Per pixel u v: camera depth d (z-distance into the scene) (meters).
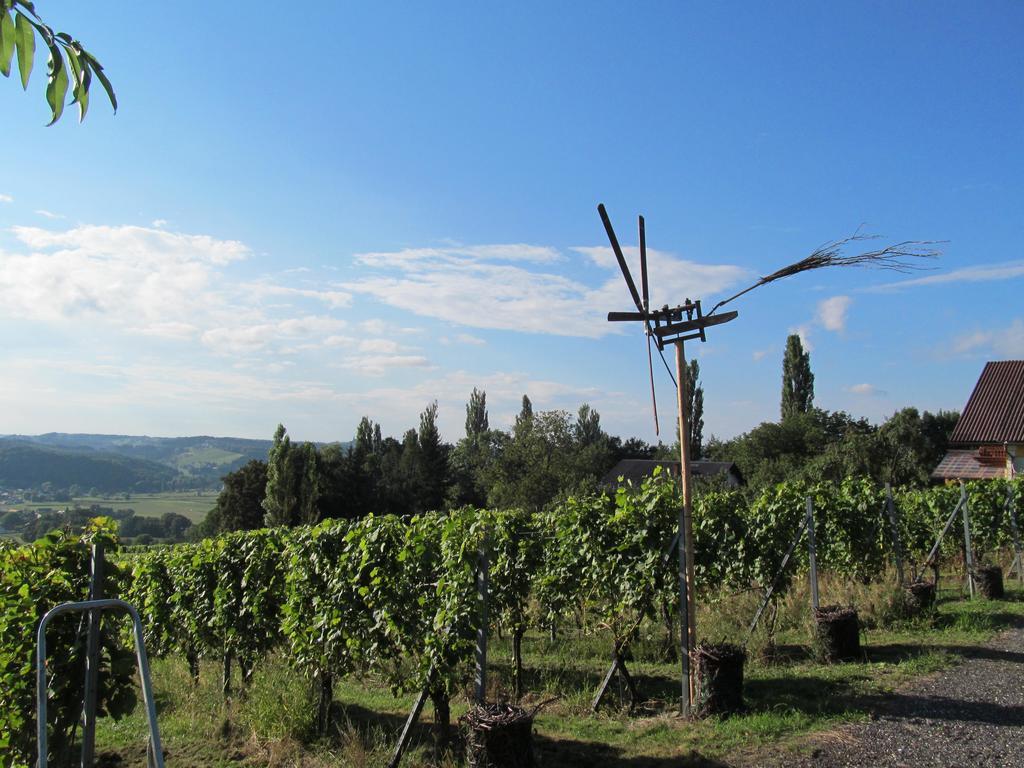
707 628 9.70
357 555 6.65
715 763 5.22
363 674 6.90
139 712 8.38
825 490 10.92
